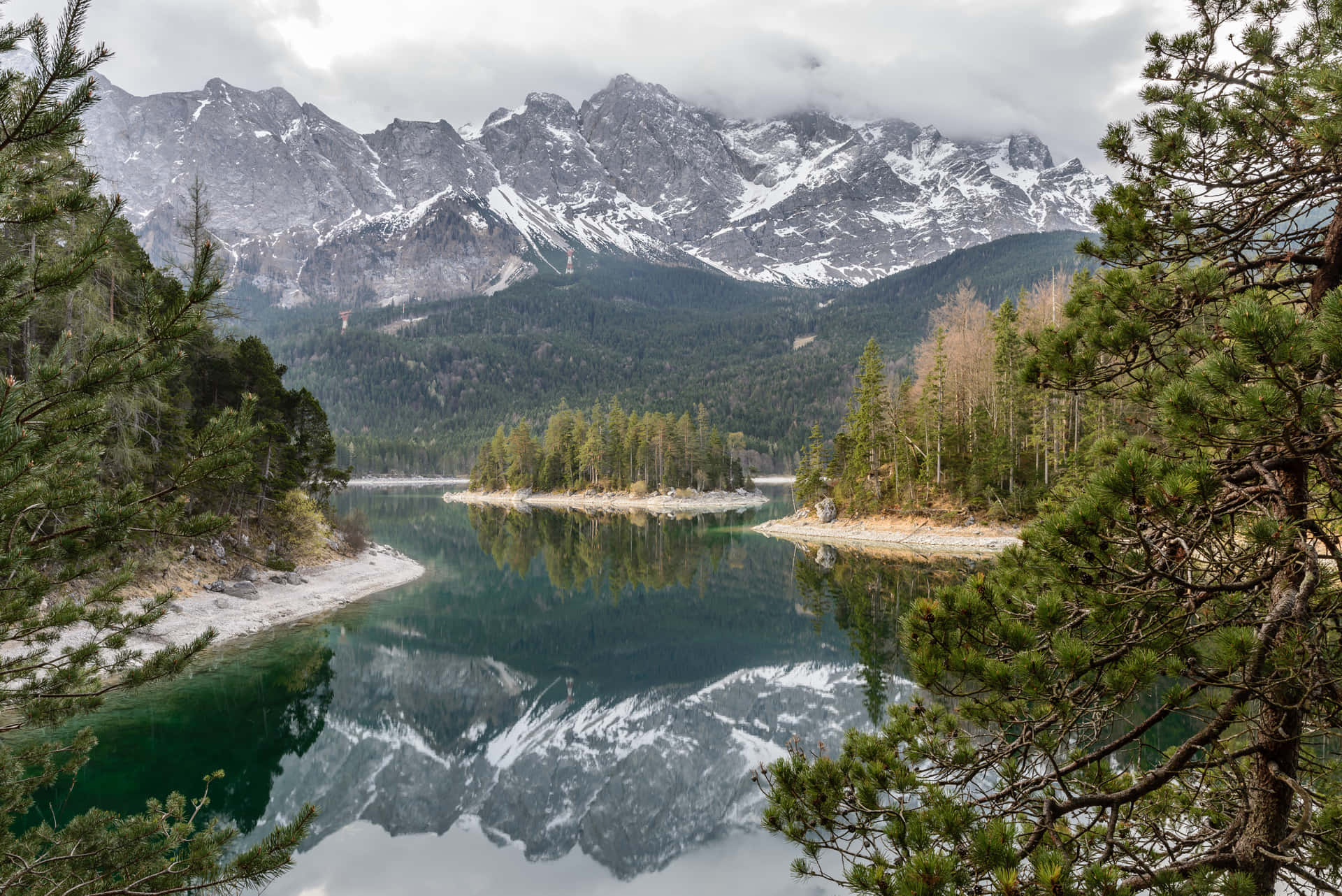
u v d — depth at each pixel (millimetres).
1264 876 4887
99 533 6297
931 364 63531
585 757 22062
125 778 16188
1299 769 5516
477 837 16703
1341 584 4832
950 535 54781
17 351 16672
